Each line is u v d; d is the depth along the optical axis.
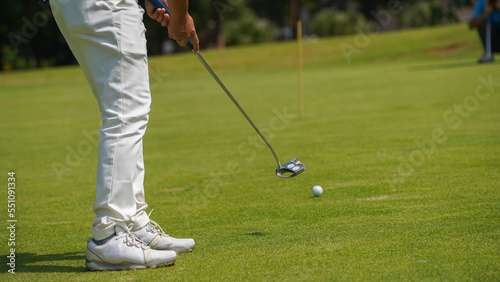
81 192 6.66
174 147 9.80
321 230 4.26
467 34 32.41
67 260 3.84
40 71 34.06
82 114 16.20
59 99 20.44
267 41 53.75
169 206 5.57
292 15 59.53
